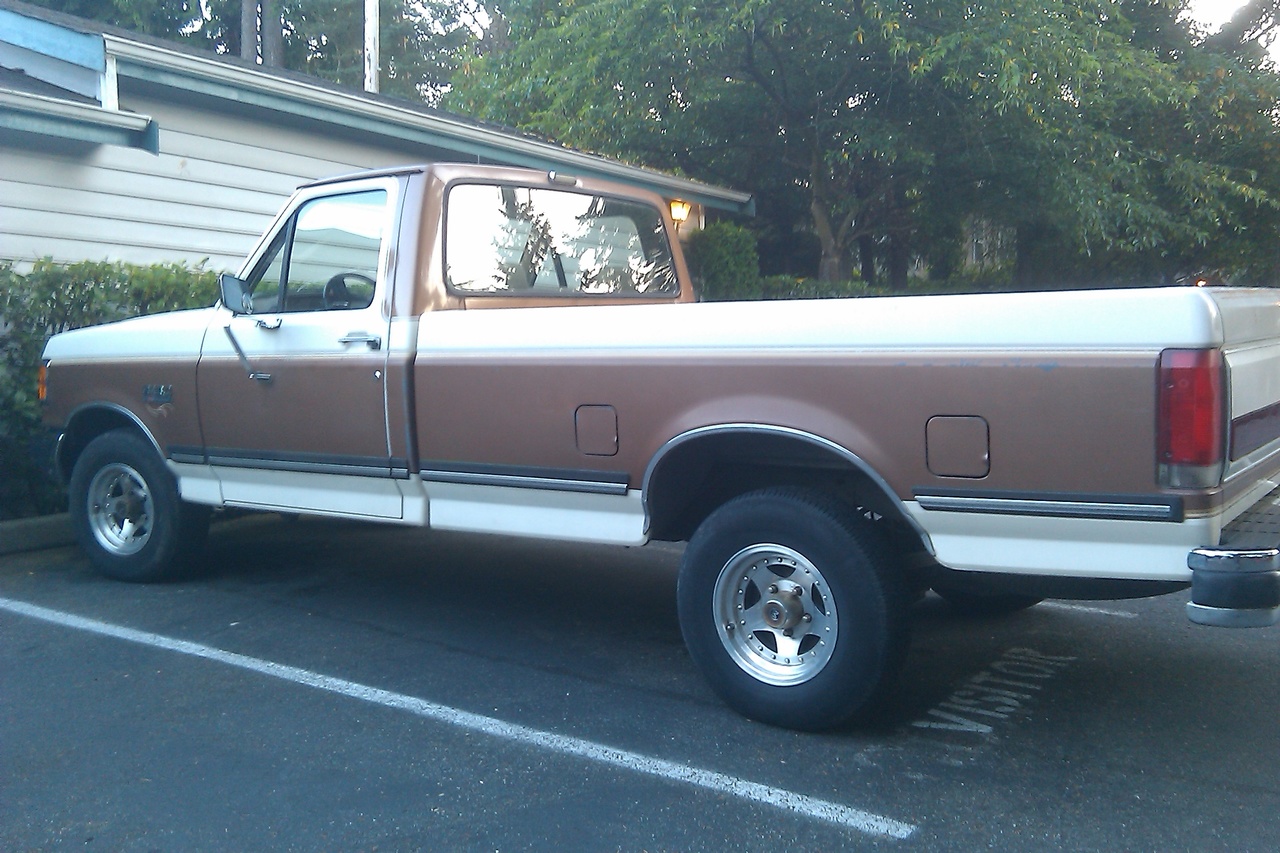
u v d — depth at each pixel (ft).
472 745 13.70
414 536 26.11
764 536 13.67
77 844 11.26
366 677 16.12
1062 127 49.65
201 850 11.15
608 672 16.39
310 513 18.28
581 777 12.79
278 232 18.75
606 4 48.06
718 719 14.51
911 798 12.23
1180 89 53.47
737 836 11.39
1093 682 16.01
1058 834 11.39
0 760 13.24
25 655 17.01
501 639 17.99
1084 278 71.36
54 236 29.66
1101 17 55.88
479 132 38.70
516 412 15.46
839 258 54.29
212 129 33.17
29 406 24.31
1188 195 56.85
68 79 30.17
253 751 13.51
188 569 21.22
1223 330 11.27
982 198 54.80
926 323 12.44
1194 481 11.14
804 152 55.36
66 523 24.70
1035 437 11.84
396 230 16.89
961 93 48.21
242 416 18.63
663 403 14.17
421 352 16.35
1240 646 17.71
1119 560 11.71
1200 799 12.17
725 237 49.06
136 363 20.26
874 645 13.03
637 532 14.82
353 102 34.40
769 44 48.21
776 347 13.35
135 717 14.57
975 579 13.55
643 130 54.13
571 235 19.49
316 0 97.04
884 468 12.73
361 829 11.57
